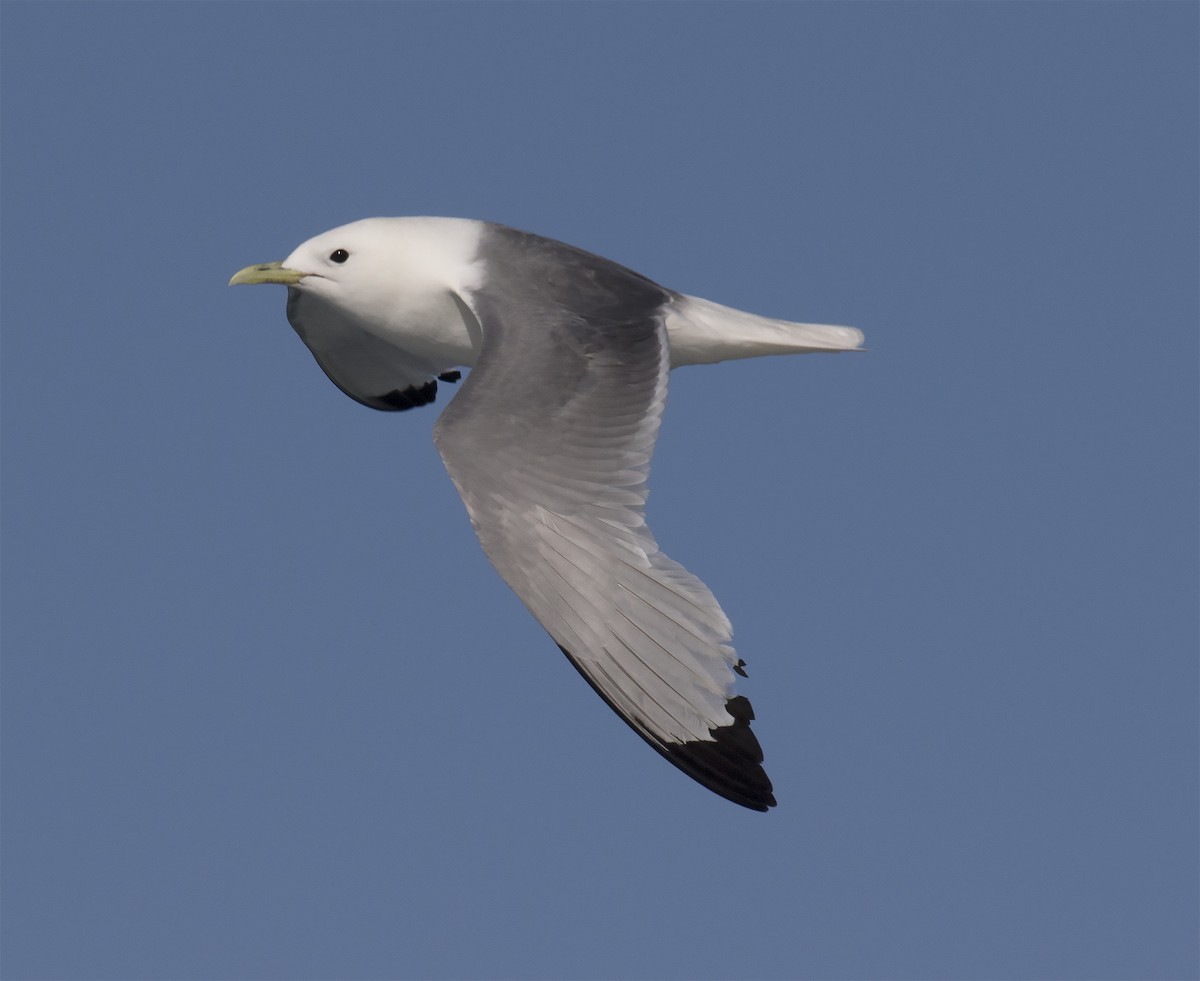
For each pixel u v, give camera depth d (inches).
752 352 544.4
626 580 439.5
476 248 542.9
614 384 477.7
